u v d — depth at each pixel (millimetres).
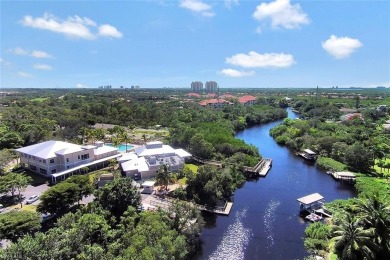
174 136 136250
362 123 184750
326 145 128000
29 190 84938
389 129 164000
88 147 104750
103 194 64125
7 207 72750
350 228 52625
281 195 89750
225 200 83562
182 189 81188
